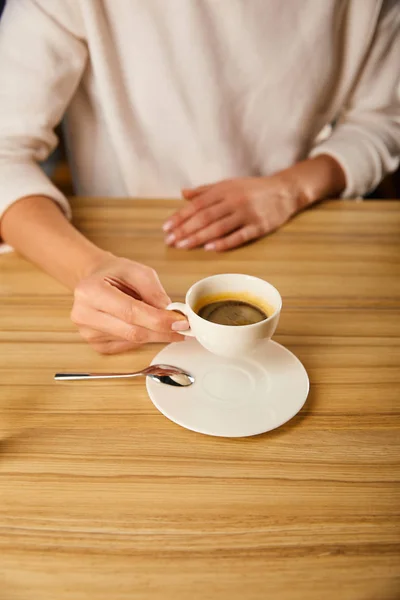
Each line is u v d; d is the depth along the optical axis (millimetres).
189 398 645
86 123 1146
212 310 671
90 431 622
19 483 571
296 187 1007
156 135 1124
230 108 1104
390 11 1113
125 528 540
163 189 1175
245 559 521
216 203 952
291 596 500
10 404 647
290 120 1135
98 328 693
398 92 1166
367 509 561
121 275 733
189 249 906
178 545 529
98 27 1003
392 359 722
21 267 858
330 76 1124
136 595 497
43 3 959
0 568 510
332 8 1056
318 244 932
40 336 737
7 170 916
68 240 829
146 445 609
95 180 1210
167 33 1040
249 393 654
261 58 1067
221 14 1029
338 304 805
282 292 823
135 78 1076
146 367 702
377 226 984
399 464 600
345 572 515
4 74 955
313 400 665
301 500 565
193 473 585
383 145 1117
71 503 557
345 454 608
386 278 859
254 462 597
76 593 497
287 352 709
